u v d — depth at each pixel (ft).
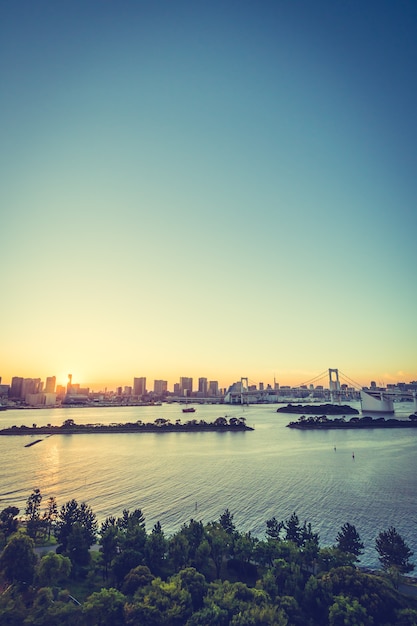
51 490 570.05
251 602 231.50
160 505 491.72
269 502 497.87
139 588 248.52
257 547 304.09
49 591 240.53
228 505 488.02
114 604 229.25
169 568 302.45
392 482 595.88
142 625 217.56
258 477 636.07
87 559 318.24
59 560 268.62
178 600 233.96
